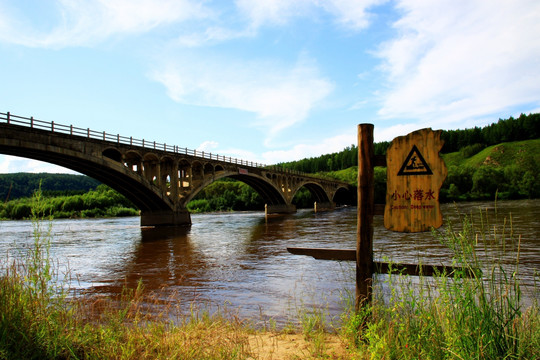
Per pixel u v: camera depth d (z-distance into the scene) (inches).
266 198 2878.9
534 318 151.9
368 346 156.3
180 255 723.4
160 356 159.0
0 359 140.9
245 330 223.3
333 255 191.5
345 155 7760.8
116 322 203.3
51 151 1092.5
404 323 161.0
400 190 175.6
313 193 3880.4
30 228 1761.8
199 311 311.6
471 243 160.7
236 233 1214.9
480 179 3831.2
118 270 569.0
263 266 553.6
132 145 1428.4
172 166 1676.9
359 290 179.3
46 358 151.2
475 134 6791.3
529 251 555.2
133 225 1911.9
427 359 133.0
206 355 164.4
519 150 5644.7
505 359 131.1
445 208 2181.3
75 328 181.3
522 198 3646.7
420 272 170.4
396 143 177.3
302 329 241.0
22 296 173.5
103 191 3937.0
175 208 1665.8
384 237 839.7
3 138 973.8
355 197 4776.1
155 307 329.7
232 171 2116.1
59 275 527.5
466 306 147.6
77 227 1787.6
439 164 169.6
